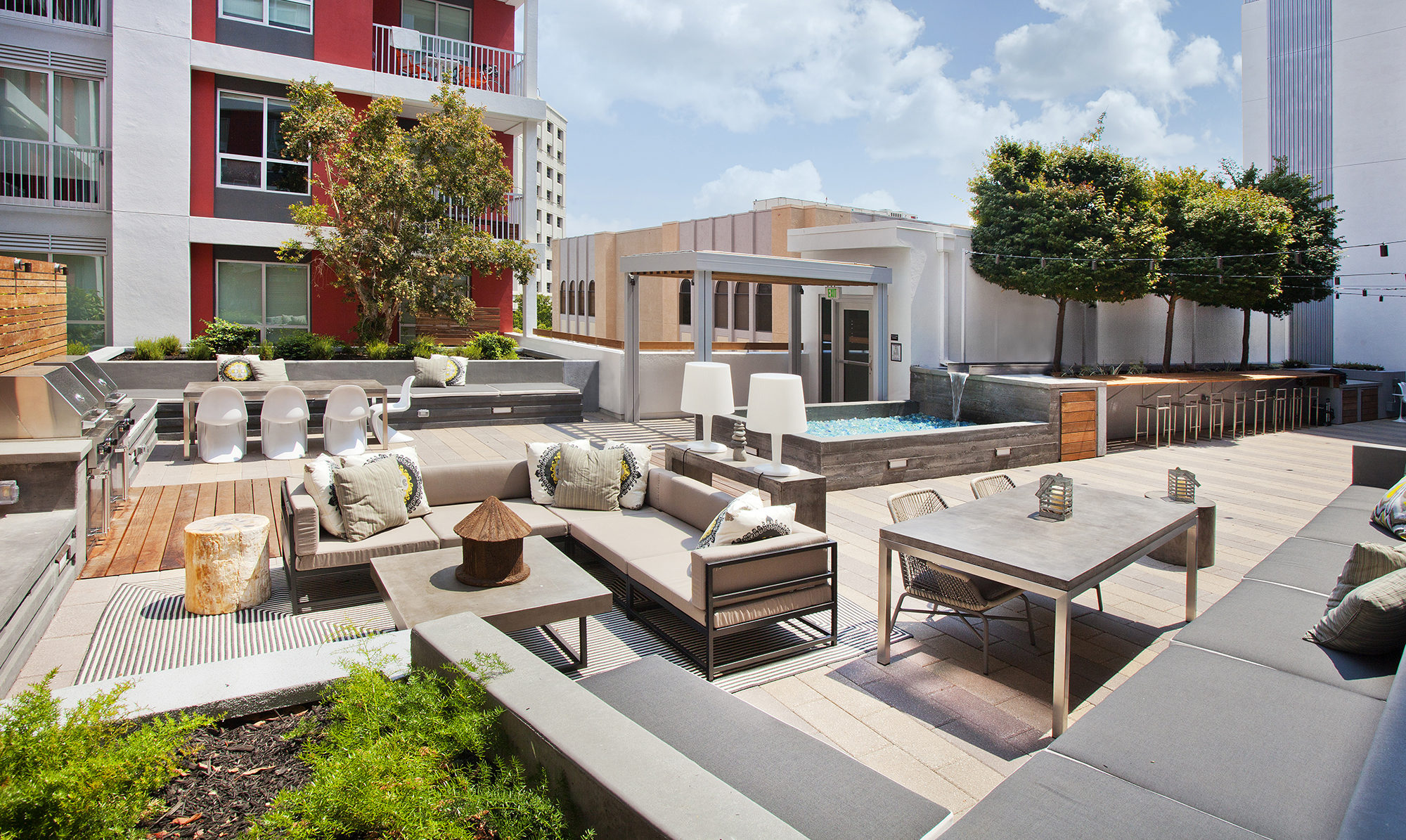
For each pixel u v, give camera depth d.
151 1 12.80
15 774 1.73
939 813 2.10
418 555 4.37
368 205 12.79
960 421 11.83
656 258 11.41
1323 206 19.95
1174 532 4.18
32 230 12.73
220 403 8.71
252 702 2.38
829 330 14.62
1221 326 17.83
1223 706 2.66
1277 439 13.14
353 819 1.71
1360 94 19.47
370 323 13.87
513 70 16.98
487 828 1.86
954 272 13.20
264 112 13.97
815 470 8.51
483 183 13.76
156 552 5.54
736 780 2.23
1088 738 2.45
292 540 4.48
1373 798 1.73
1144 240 12.35
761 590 3.99
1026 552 3.55
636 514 5.46
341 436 9.58
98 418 6.11
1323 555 4.47
